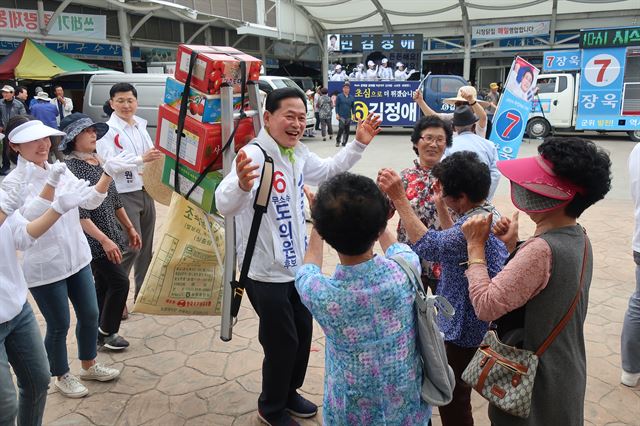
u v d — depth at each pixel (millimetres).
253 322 4164
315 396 3162
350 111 14734
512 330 1853
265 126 2514
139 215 4082
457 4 19109
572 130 16172
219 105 2408
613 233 6320
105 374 3266
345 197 1530
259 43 21781
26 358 2305
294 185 2557
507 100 6188
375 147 14070
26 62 12234
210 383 3291
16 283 2225
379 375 1648
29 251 2764
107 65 16109
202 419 2932
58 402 3068
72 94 13977
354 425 1698
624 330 3160
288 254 2537
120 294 3535
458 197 2258
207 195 2484
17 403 2176
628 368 3156
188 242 2967
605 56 14289
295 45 23969
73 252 2898
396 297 1617
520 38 20562
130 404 3064
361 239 1546
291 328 2621
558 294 1709
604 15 19094
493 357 1816
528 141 15258
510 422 1793
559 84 15086
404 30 21875
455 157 2266
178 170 2594
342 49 17594
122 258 3807
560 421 1747
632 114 14266
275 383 2699
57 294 2863
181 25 17844
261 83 13961
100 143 3992
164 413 2984
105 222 3365
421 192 2957
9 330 2211
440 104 16391
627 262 5344
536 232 1841
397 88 16766
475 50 21344
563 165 1685
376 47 17250
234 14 16234
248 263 2404
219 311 3061
